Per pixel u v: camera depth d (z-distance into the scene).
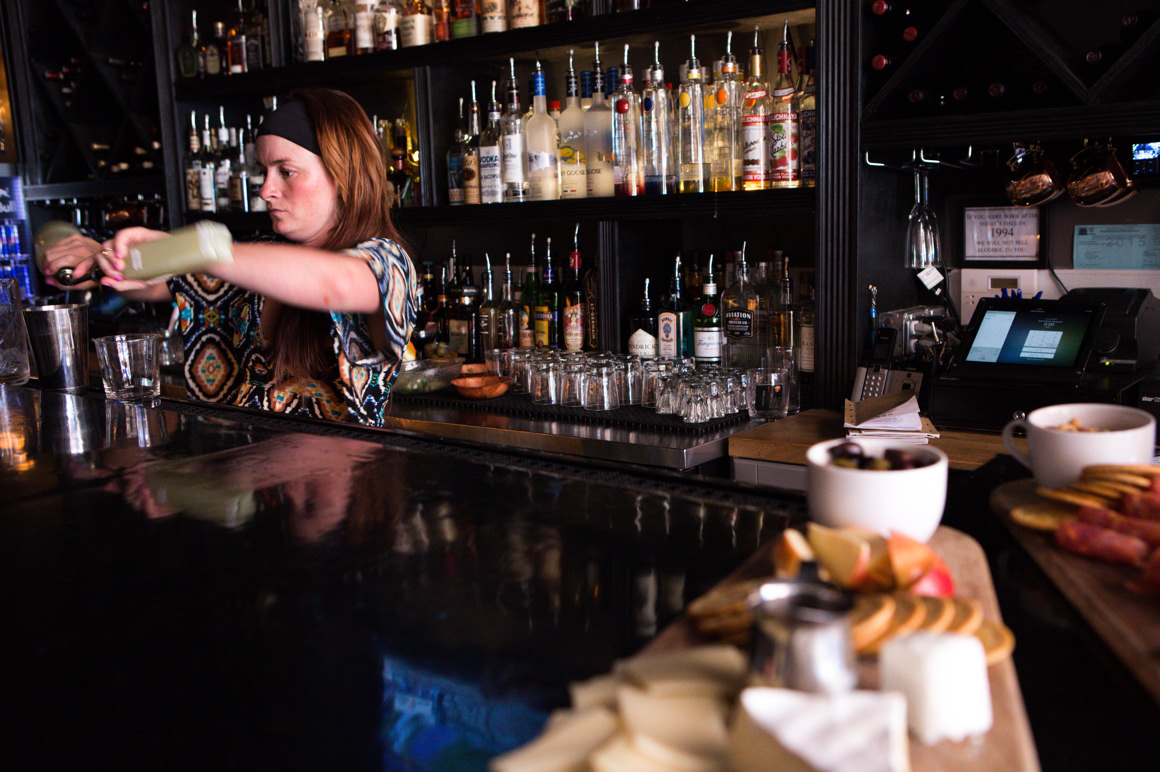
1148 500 0.73
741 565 0.74
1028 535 0.78
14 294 2.01
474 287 3.03
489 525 0.87
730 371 2.34
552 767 0.44
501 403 2.55
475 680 0.60
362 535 0.86
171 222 3.56
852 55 2.11
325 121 1.89
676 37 2.54
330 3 3.14
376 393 1.94
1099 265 2.24
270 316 2.02
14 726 0.63
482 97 3.03
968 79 2.25
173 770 0.56
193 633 0.71
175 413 1.48
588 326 2.79
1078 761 0.49
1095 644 0.61
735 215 2.44
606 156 2.57
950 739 0.49
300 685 0.63
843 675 0.47
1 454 1.25
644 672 0.51
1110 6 2.14
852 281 2.19
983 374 1.97
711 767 0.42
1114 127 1.85
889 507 0.73
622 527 0.85
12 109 4.20
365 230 1.94
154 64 3.59
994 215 2.37
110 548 0.89
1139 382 1.89
